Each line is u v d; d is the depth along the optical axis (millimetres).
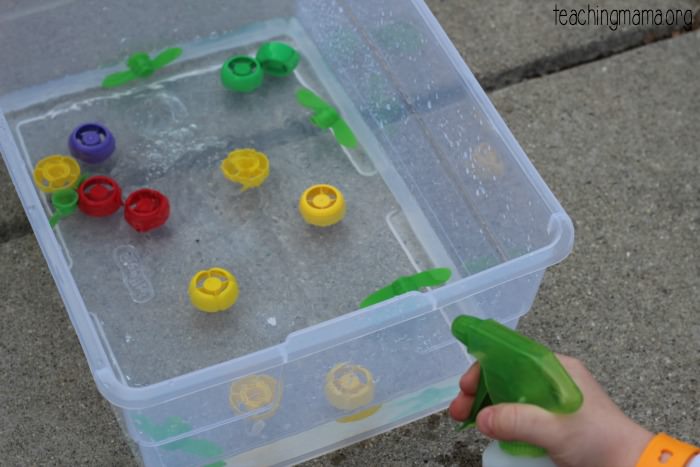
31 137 1167
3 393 1028
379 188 1162
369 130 1194
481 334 818
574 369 863
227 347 1060
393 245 1130
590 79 1248
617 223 1149
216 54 1236
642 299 1106
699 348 1083
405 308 932
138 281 1087
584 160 1188
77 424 1020
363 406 1003
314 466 1021
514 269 950
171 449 965
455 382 1042
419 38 1085
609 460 839
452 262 1121
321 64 1242
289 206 1142
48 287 1081
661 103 1234
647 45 1278
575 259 1125
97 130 1151
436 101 1093
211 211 1133
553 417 809
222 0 1219
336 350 968
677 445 834
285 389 968
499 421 814
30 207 955
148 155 1163
